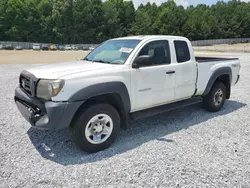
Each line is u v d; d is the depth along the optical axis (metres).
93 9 78.50
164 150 3.41
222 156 3.25
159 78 3.97
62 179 2.69
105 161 3.11
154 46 4.00
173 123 4.55
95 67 3.49
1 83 8.35
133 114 3.87
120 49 3.96
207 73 4.85
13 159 3.12
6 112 5.05
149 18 83.38
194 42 77.25
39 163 3.04
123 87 3.50
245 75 10.97
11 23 70.69
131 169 2.91
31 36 73.62
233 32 89.56
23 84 3.62
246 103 6.05
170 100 4.29
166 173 2.82
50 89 3.00
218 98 5.27
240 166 3.00
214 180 2.70
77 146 3.37
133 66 3.65
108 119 3.45
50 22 75.50
